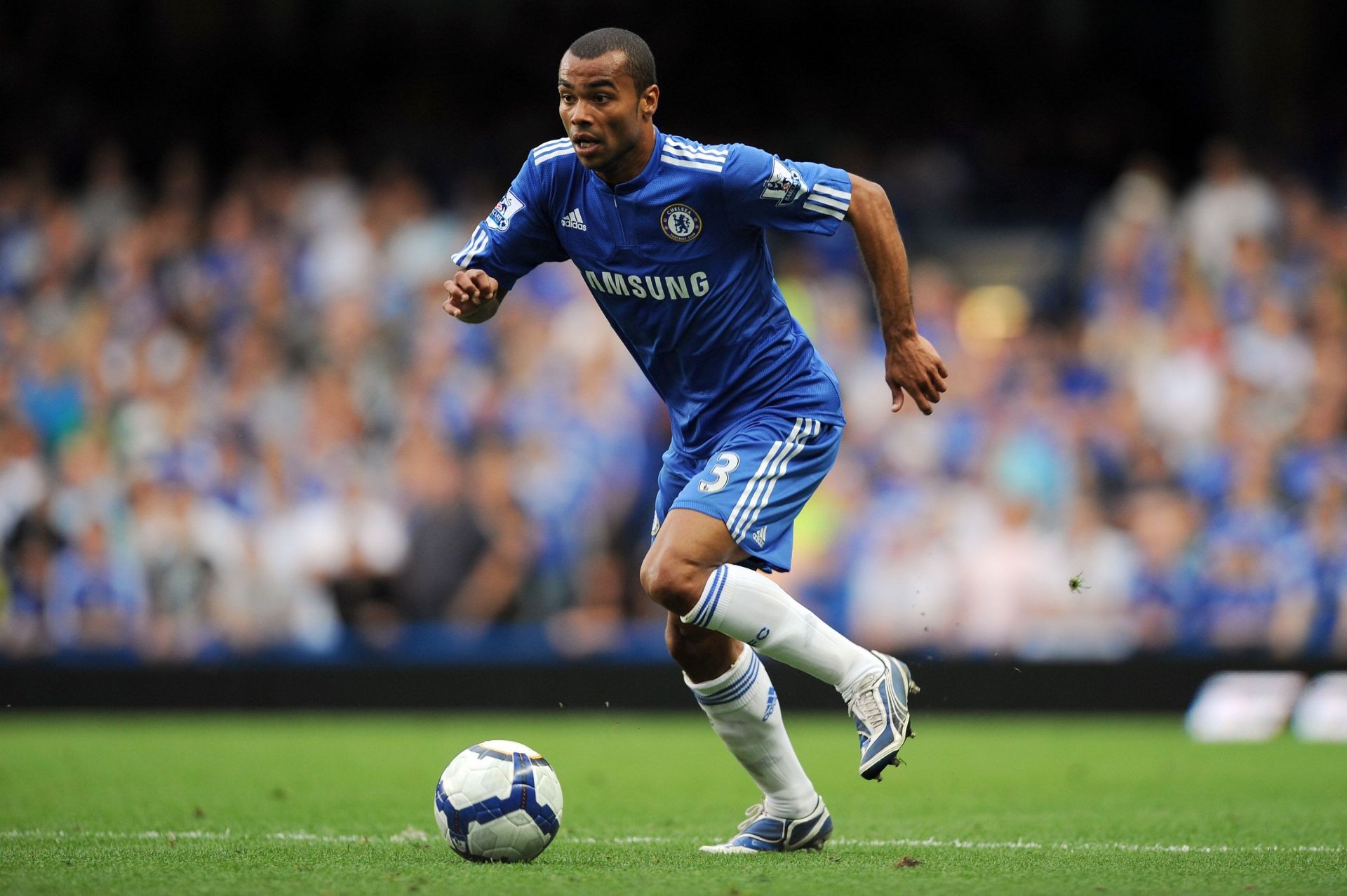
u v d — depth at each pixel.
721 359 16.27
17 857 15.96
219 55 67.00
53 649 43.69
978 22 66.50
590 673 42.72
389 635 43.50
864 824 20.72
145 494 44.53
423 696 43.12
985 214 61.34
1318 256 50.75
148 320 51.03
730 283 16.00
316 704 43.34
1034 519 43.47
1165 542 42.69
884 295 16.02
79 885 13.80
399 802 23.20
